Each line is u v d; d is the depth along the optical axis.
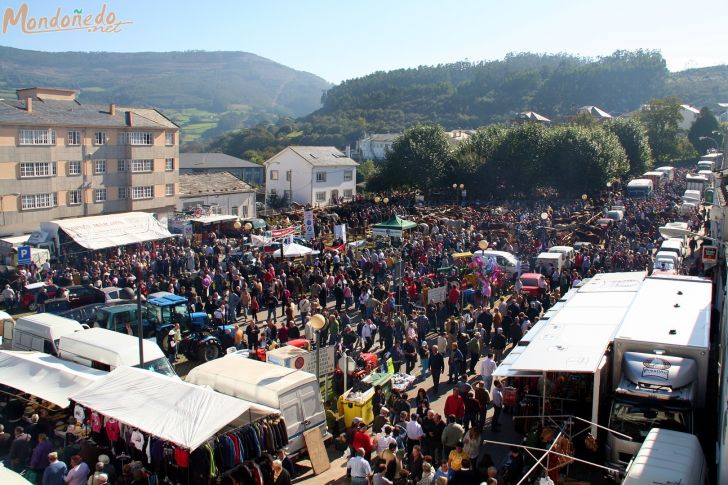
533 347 14.95
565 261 34.72
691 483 10.92
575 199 67.88
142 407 13.88
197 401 13.80
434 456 14.61
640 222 46.94
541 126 75.31
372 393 17.02
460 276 31.09
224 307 25.00
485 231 45.06
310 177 84.62
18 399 16.50
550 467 13.23
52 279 31.44
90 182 52.56
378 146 150.25
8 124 45.31
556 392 15.01
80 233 37.94
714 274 24.44
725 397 11.88
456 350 20.03
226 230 49.34
